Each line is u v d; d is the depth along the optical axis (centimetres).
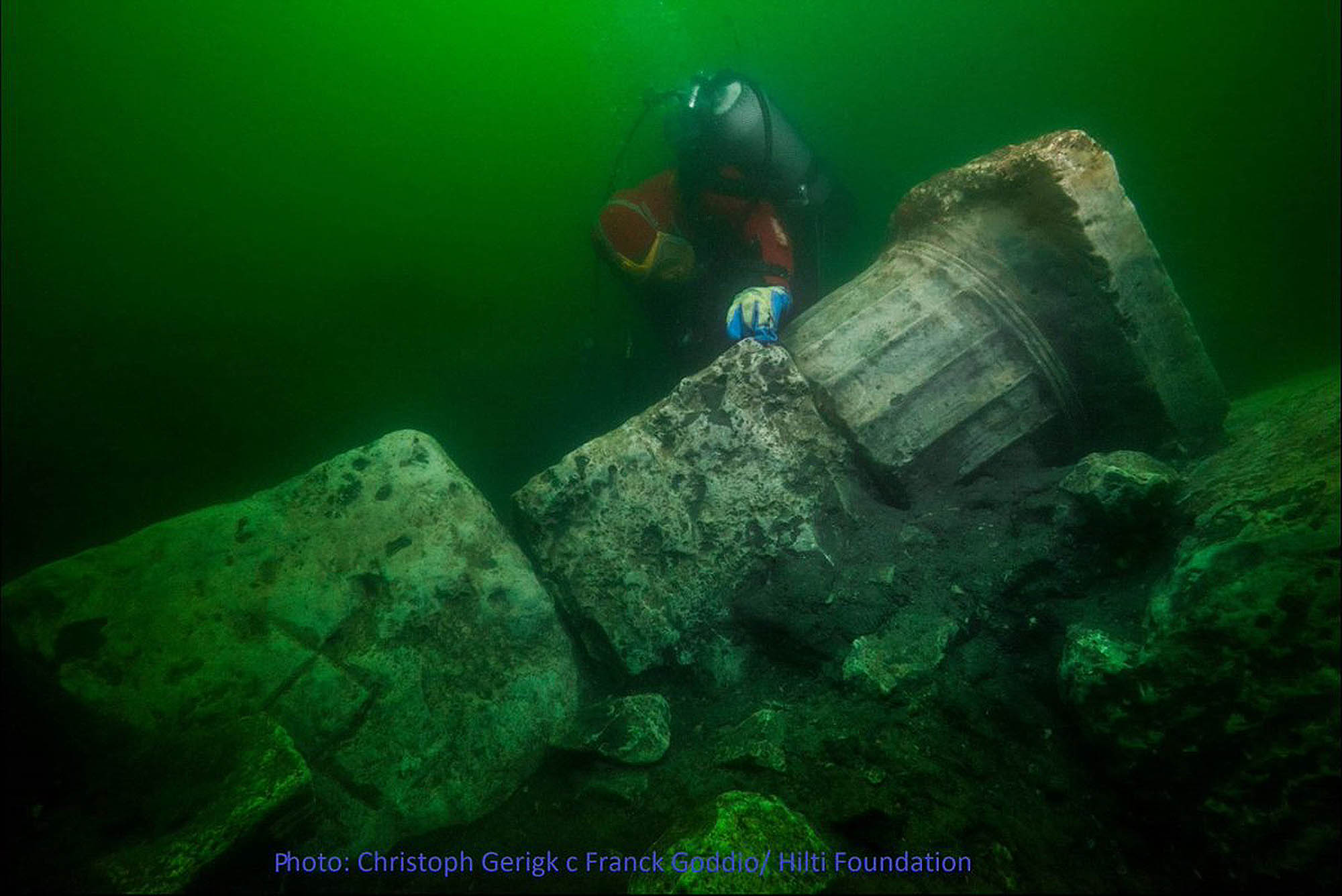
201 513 213
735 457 246
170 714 182
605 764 199
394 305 1009
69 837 158
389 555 218
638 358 630
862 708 193
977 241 263
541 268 1111
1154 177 816
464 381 872
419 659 209
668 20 1137
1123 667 162
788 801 170
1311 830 132
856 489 258
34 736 179
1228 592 152
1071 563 212
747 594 238
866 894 143
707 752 196
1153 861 153
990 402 256
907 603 220
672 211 354
